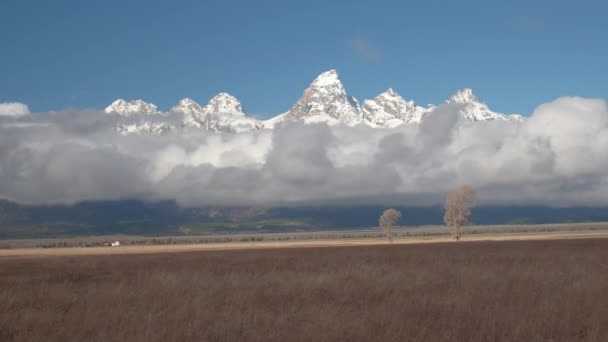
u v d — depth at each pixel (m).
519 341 16.86
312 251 86.38
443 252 65.00
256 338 17.64
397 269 37.78
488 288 27.34
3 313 22.41
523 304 22.33
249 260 56.91
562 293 25.38
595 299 23.41
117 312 21.45
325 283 30.05
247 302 24.30
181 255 86.12
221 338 17.73
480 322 19.02
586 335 17.66
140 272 40.44
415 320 19.33
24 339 17.95
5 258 98.50
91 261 69.12
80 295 27.94
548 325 18.41
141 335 17.66
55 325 19.91
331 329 18.17
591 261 42.28
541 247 74.56
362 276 32.97
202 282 31.34
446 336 17.11
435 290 27.08
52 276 40.47
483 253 59.25
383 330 18.08
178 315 20.75
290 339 17.47
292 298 25.84
